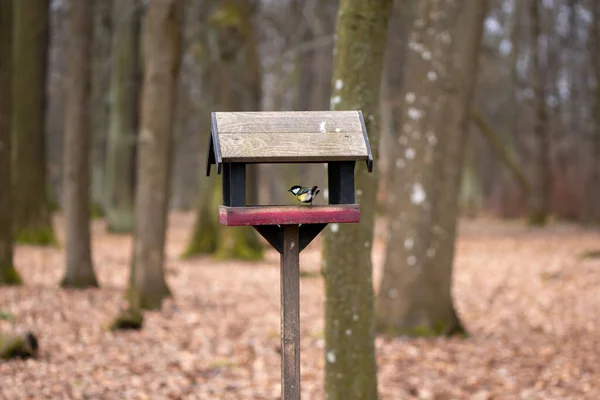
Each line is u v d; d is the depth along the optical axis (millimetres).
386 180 27453
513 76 29188
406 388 7309
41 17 17906
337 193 4234
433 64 9617
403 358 8477
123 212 24312
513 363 8234
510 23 29656
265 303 11875
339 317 5375
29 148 17750
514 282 14469
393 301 9758
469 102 9766
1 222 11094
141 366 7457
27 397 6066
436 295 9688
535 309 11539
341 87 5383
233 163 3840
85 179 12234
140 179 10805
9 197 11195
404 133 9883
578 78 33844
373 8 5273
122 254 18172
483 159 42281
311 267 17078
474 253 19734
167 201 10969
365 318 5395
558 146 37719
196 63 24344
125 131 24578
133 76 24672
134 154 24906
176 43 10789
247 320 10320
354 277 5348
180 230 26797
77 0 12141
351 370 5371
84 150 12148
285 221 3865
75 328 8797
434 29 9602
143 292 10641
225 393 6820
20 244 17328
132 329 9008
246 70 18344
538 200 28562
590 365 8016
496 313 11359
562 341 9273
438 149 9656
